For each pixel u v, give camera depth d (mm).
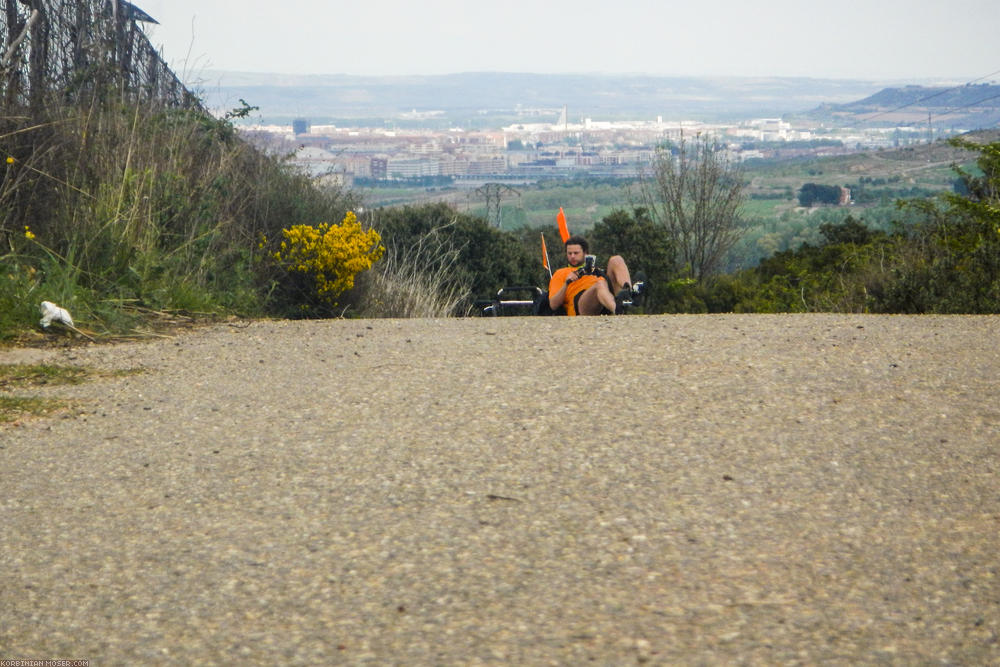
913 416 14219
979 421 13867
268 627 8141
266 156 42562
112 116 33344
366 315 37250
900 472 11703
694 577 8859
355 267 35500
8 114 28672
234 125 42719
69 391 17109
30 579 9227
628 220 137625
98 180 29812
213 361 19781
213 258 30172
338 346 21344
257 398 16375
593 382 16797
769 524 10117
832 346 19828
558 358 19078
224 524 10523
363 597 8641
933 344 19938
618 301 29156
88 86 35719
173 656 7711
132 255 27906
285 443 13555
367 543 9867
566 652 7543
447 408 15250
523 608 8320
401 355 19938
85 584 9094
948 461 12086
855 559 9188
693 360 18531
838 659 7328
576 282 30047
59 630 8195
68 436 14188
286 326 25109
